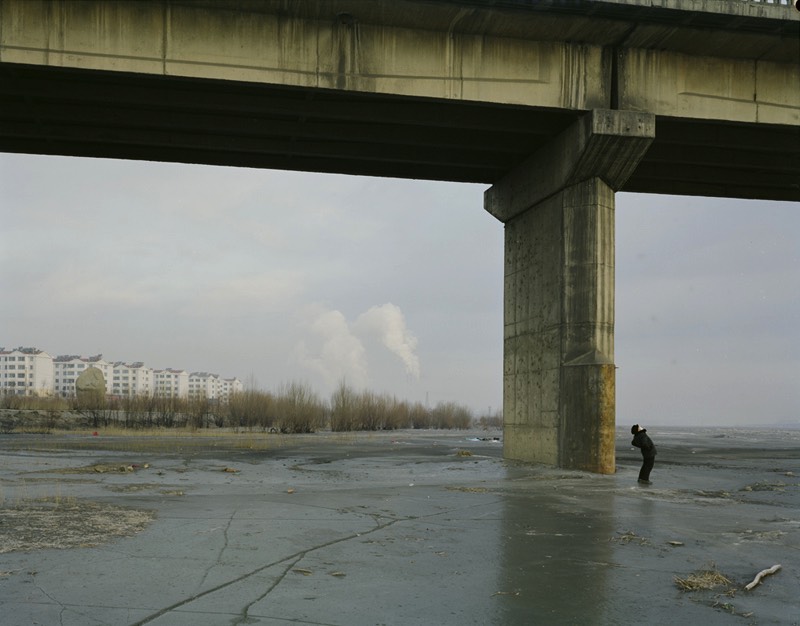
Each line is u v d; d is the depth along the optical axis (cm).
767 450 4072
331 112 2334
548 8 2106
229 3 2006
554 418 2447
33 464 2145
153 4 1988
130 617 634
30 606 659
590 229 2364
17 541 937
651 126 2267
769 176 3106
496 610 688
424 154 2750
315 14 2073
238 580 771
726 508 1425
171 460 2427
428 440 4612
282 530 1065
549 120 2447
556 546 992
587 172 2362
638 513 1326
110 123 2398
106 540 957
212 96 2275
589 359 2314
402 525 1142
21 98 2288
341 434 5616
